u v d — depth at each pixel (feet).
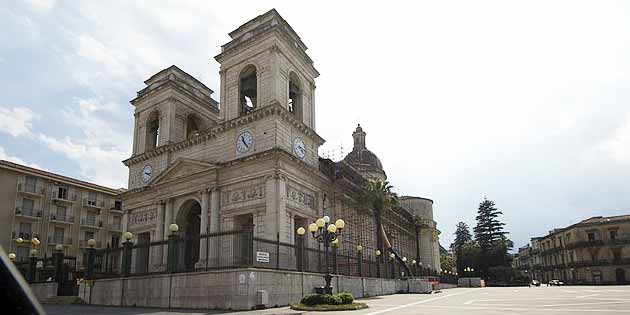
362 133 266.98
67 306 93.97
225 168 132.46
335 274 104.01
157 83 168.96
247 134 132.77
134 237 154.81
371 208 172.55
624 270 295.69
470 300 98.99
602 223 311.47
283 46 139.03
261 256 84.53
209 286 80.69
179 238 90.94
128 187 165.37
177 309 80.43
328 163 159.22
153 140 170.30
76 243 206.90
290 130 134.72
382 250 163.73
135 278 94.02
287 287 85.76
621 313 59.52
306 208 135.03
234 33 149.48
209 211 132.98
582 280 311.88
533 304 82.23
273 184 121.70
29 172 192.13
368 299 105.70
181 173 143.64
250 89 146.41
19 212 186.19
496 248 324.19
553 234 369.50
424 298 110.11
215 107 178.29
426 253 281.74
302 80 149.59
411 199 297.53
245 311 72.18
